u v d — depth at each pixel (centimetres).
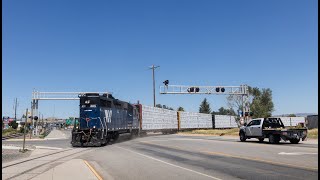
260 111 8088
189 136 5316
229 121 9288
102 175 1403
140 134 5050
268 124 3303
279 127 3262
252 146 2803
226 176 1315
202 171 1460
